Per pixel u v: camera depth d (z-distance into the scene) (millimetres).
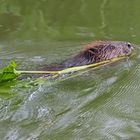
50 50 14602
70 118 10492
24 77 11914
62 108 10844
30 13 18094
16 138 9562
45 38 15828
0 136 9586
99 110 10906
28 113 10508
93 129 10094
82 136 9828
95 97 11430
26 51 14633
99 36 15812
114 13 17891
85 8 18453
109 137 9812
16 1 19250
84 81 12047
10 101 10906
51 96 11266
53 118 10406
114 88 11852
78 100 11234
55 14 17938
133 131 10039
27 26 16953
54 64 12773
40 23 17219
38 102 10969
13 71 11398
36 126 10055
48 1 19297
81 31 16297
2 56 14242
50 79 11914
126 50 13172
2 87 11453
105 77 12289
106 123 10375
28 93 11258
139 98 11492
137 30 16203
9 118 10289
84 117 10570
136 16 17500
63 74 12133
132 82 12148
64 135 9812
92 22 17141
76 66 12445
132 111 10883
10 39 15836
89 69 12438
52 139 9641
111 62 12781
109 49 12906
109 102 11266
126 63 12930
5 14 18016
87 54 12703
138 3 18859
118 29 16391
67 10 18312
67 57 13625
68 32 16297
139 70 12562
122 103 11234
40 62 13344
